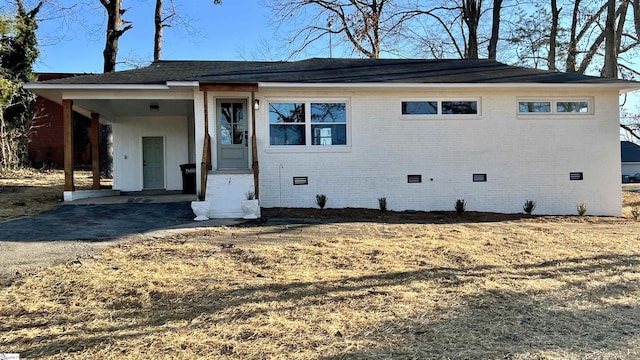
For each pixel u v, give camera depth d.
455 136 11.84
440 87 11.39
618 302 4.41
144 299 4.41
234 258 6.03
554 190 12.02
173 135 15.11
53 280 4.92
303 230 8.28
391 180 11.69
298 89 11.40
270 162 11.38
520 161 11.97
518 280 5.14
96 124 13.84
